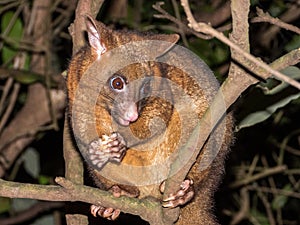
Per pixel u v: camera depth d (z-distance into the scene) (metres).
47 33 1.75
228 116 1.33
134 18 1.82
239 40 1.10
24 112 1.81
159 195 1.30
